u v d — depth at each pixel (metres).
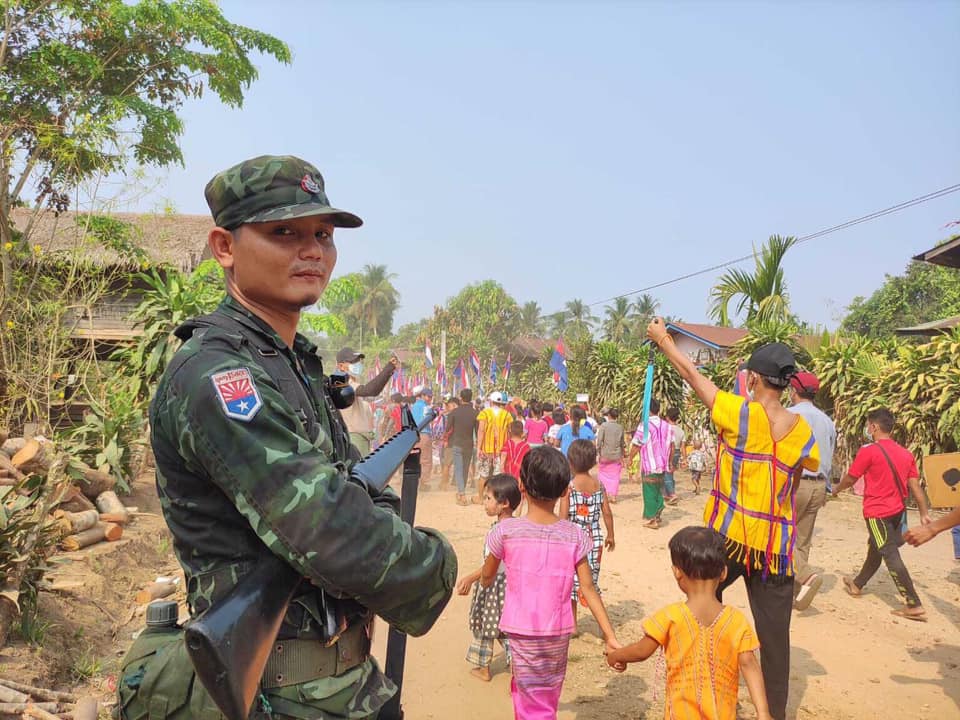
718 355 23.66
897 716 4.12
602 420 15.77
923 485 10.82
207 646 0.87
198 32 13.78
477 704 4.12
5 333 8.09
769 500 3.45
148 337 8.03
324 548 1.01
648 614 5.80
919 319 32.16
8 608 3.84
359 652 1.25
